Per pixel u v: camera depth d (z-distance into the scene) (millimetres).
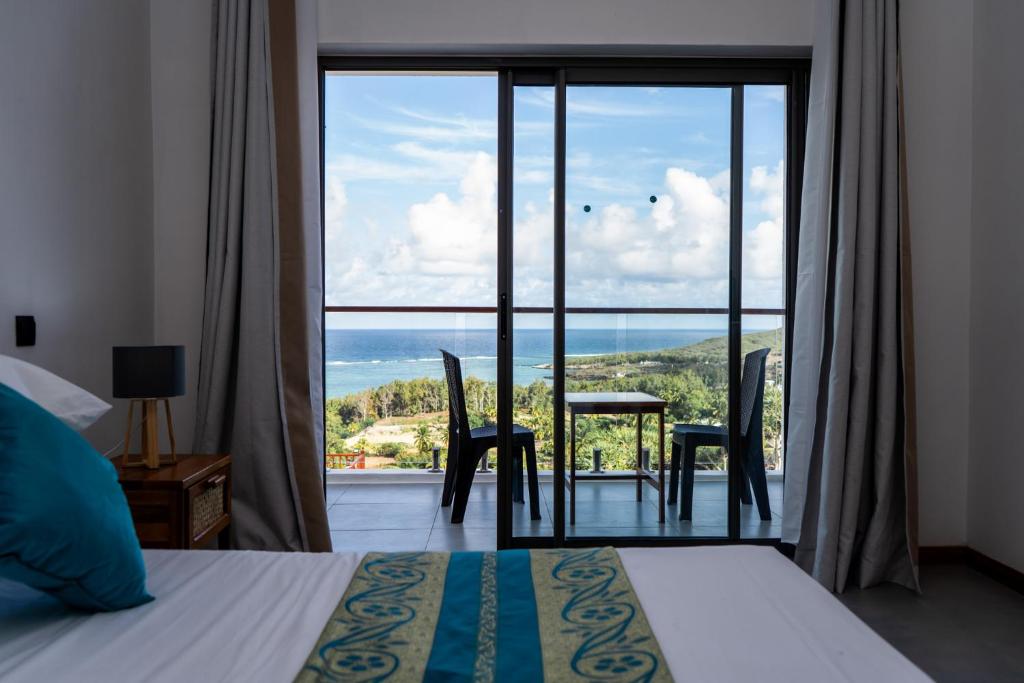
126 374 2090
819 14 2734
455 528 3430
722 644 1097
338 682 961
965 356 2891
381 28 2797
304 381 2701
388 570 1445
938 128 2863
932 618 2377
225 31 2686
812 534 2775
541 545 3035
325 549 2680
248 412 2654
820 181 2721
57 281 2189
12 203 1975
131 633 1113
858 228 2672
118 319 2557
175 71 2816
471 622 1184
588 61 2945
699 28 2820
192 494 2068
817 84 2754
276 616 1194
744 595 1311
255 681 959
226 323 2660
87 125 2354
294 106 2684
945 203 2875
